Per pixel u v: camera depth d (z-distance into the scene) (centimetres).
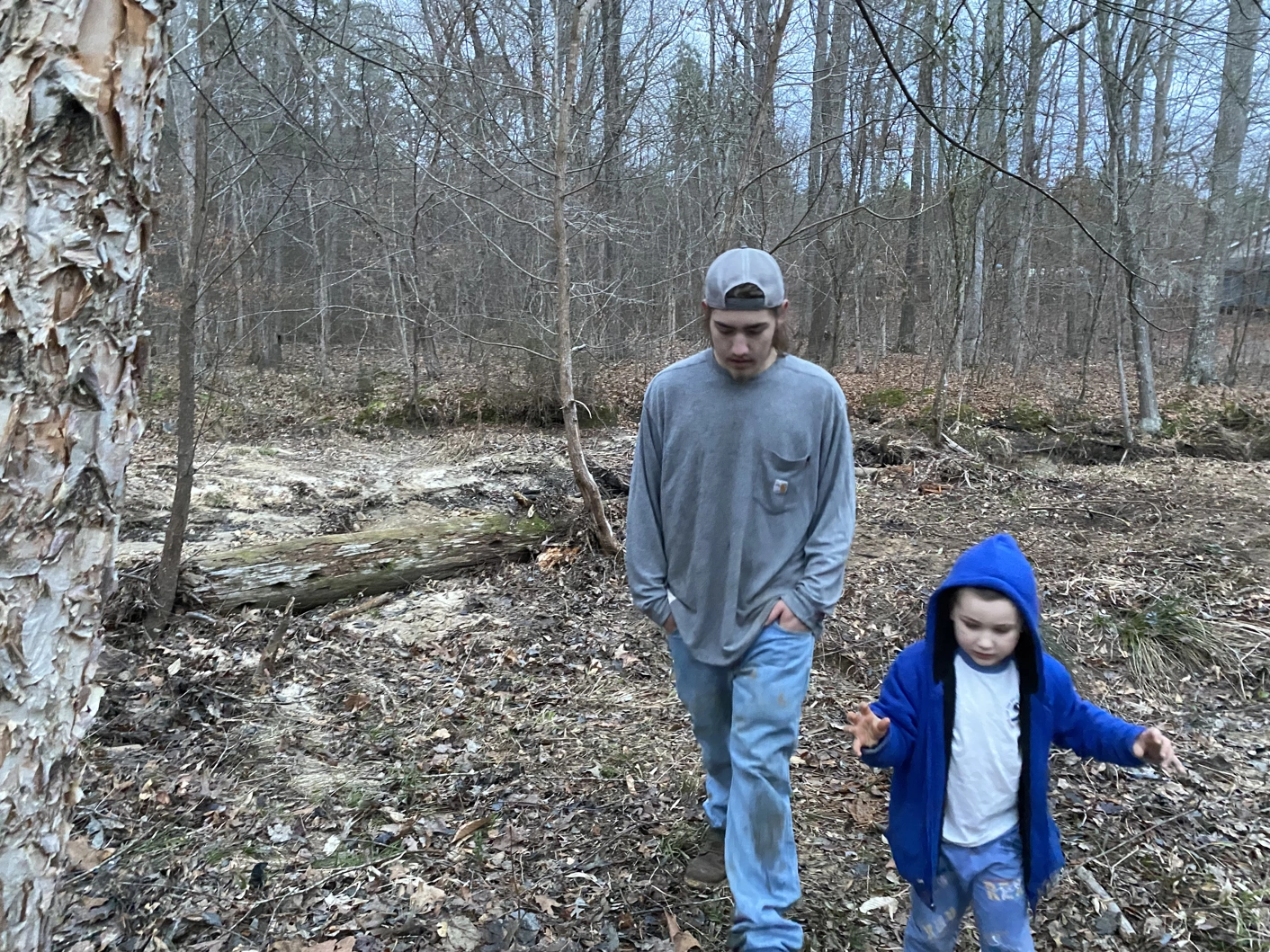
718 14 803
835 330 1496
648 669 417
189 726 347
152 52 132
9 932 137
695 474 218
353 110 586
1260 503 718
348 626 471
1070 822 292
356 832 282
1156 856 274
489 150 592
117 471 141
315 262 1388
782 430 211
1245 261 1488
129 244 135
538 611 493
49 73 119
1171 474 853
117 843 267
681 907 247
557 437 1055
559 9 646
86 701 144
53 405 128
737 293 202
